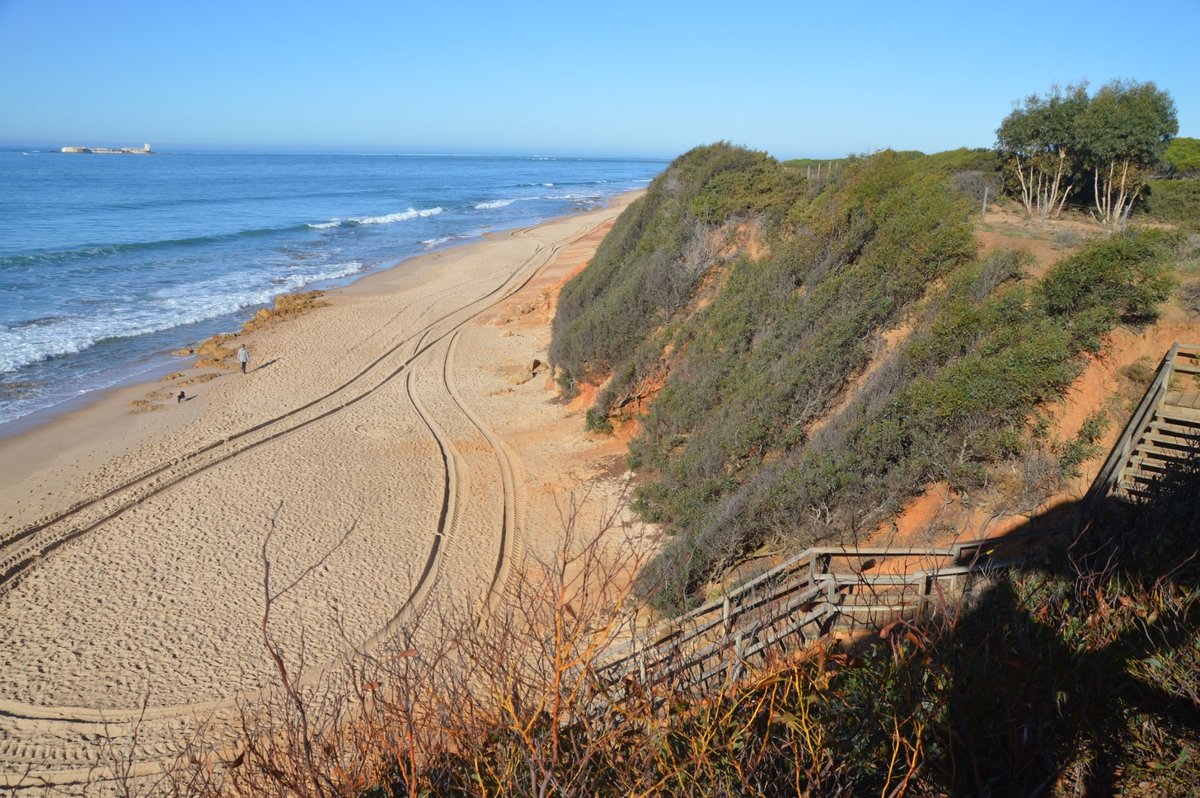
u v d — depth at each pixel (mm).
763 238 21266
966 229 15641
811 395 14281
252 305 36531
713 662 5426
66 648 11539
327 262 48781
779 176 23516
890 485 11344
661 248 22875
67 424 20969
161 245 53000
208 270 45094
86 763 9336
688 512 13281
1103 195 23922
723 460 14070
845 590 8727
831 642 5520
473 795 3430
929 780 3801
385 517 15648
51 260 45750
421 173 186500
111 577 13453
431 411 21875
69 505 16078
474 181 156375
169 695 10531
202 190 104000
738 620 7004
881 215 17344
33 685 10750
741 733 3650
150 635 11844
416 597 12773
